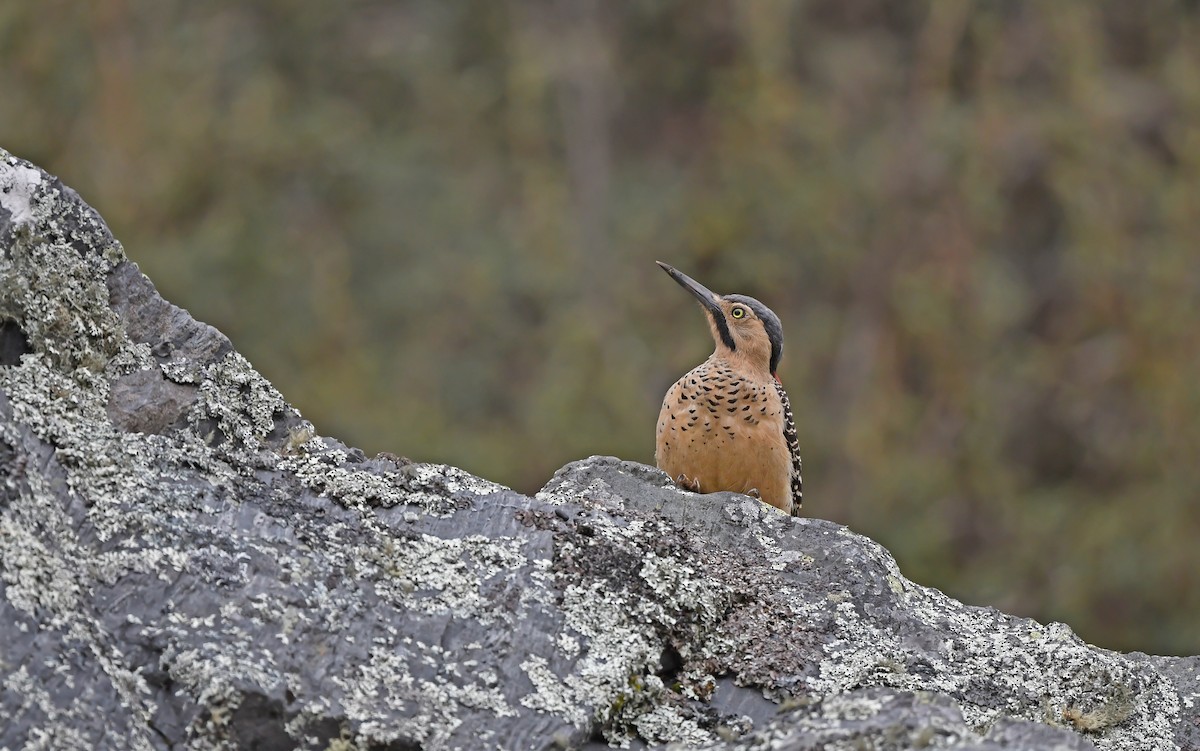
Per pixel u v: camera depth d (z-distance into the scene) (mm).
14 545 4996
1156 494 24156
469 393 24578
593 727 5406
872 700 5207
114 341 6289
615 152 28453
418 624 5480
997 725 4980
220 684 5000
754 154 26969
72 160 23391
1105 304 25844
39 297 6082
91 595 5109
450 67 28453
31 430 5512
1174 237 26203
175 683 5008
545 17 29172
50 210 6301
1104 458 25125
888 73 28875
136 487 5531
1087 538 23453
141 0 26281
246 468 5898
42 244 6195
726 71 27938
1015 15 28359
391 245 25750
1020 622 6711
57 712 4723
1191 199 26219
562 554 5926
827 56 29094
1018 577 23406
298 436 6430
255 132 25078
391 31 28609
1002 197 27391
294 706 5066
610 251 26672
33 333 5992
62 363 6070
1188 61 27547
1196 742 6391
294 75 27859
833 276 26719
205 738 4965
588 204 27453
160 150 24172
